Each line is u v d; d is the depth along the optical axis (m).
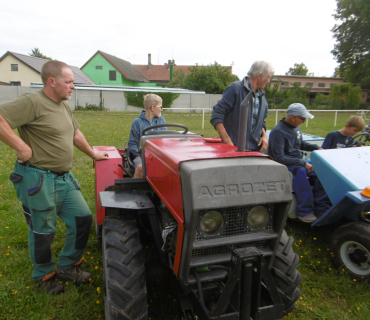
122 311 1.71
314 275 2.79
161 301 2.27
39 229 2.29
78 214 2.46
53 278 2.52
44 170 2.23
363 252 2.68
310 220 3.22
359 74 33.91
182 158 1.68
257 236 1.70
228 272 1.75
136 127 3.64
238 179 1.55
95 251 3.06
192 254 1.68
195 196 1.48
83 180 5.08
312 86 43.34
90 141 9.09
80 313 2.22
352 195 2.56
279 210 1.72
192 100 27.44
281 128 3.60
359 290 2.58
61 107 2.32
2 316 2.18
